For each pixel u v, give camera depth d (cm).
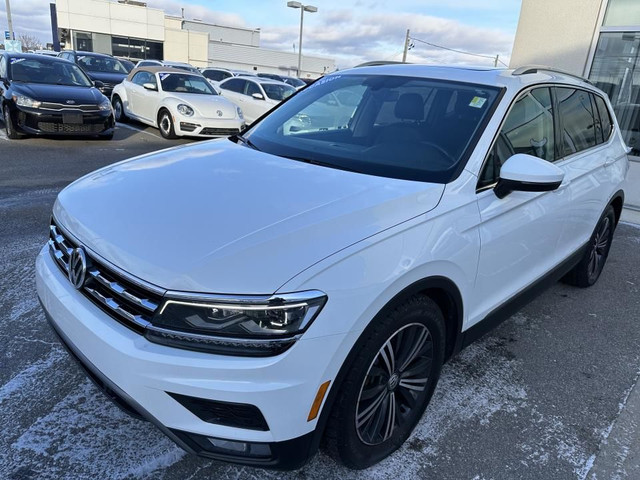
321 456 229
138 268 178
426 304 213
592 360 330
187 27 6381
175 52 4856
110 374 181
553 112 325
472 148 254
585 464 236
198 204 208
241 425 173
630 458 242
